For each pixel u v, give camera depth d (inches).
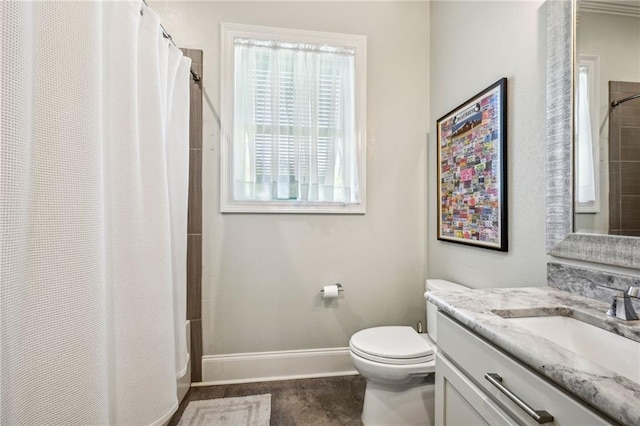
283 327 74.9
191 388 69.4
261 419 58.4
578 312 31.2
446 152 70.1
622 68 33.3
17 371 25.0
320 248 76.4
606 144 34.7
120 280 36.7
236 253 73.2
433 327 62.6
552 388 20.4
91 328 29.5
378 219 79.0
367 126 78.5
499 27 53.2
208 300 72.4
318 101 76.0
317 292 76.2
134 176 38.2
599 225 35.2
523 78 47.6
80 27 28.8
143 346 39.6
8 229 23.6
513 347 23.1
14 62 23.6
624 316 27.6
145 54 42.6
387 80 79.4
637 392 16.2
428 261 80.4
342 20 77.0
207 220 72.4
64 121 27.8
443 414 36.5
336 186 77.3
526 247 47.0
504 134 51.0
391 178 79.7
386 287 79.2
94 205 29.9
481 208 57.3
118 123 36.4
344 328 77.3
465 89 64.0
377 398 54.8
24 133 24.6
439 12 75.5
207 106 72.6
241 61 73.0
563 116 39.5
